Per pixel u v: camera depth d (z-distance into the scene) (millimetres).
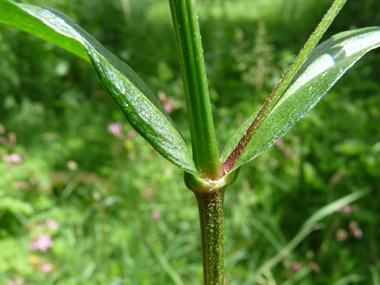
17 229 235
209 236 54
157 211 219
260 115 51
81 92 403
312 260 222
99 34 420
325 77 51
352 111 309
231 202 245
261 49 355
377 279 203
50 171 278
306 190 250
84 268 212
